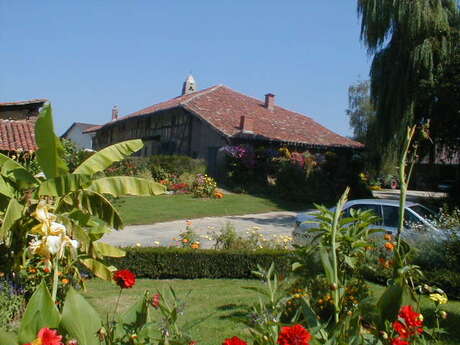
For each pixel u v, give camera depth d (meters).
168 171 25.16
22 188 5.85
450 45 19.14
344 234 4.34
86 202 5.94
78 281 6.18
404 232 8.61
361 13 21.16
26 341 2.27
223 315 6.14
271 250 9.21
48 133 5.77
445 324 5.54
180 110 29.80
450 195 18.98
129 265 8.95
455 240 7.68
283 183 23.66
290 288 4.85
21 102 25.31
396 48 20.58
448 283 7.02
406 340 2.40
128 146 6.39
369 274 7.66
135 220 16.22
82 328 2.38
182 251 9.09
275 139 26.41
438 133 19.28
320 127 34.53
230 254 9.13
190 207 19.27
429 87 18.86
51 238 3.23
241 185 24.47
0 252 5.61
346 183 26.41
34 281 5.88
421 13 19.23
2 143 18.66
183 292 7.71
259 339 2.58
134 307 2.83
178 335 2.74
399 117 20.09
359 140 52.12
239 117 29.17
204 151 27.44
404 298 2.71
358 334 2.54
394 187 41.62
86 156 15.62
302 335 2.01
